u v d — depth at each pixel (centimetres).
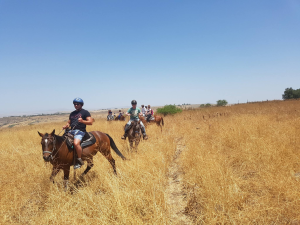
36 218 384
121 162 640
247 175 504
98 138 595
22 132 1405
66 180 496
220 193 395
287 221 325
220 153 646
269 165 509
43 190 485
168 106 2667
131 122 825
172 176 598
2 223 367
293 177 434
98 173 568
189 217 386
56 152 467
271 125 896
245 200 392
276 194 388
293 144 630
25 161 696
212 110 2628
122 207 368
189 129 1228
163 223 346
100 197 434
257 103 3300
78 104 542
